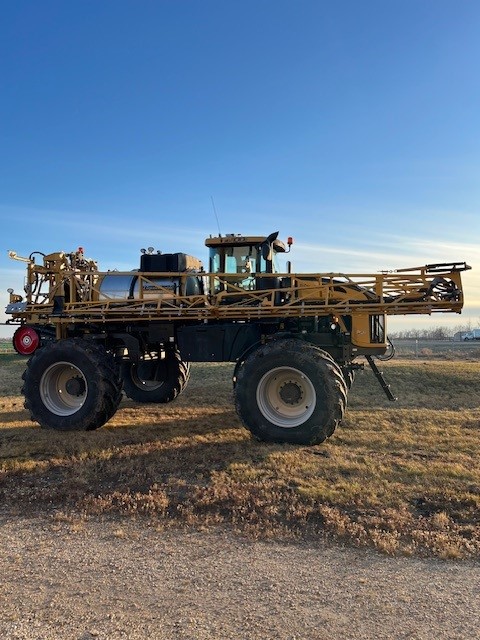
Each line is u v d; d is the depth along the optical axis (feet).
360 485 16.62
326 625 9.88
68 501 16.44
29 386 26.11
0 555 13.12
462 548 12.80
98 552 13.16
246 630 9.75
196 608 10.56
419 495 15.83
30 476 18.74
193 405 32.89
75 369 26.35
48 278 28.48
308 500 15.57
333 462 19.10
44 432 25.13
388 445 21.83
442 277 22.65
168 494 16.61
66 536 14.14
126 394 34.01
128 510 15.52
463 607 10.42
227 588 11.32
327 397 21.76
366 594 10.96
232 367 52.31
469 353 82.74
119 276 27.22
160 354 31.17
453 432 24.03
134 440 23.11
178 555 12.89
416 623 9.91
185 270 27.71
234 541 13.58
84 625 10.02
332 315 24.23
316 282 24.21
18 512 15.81
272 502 15.57
